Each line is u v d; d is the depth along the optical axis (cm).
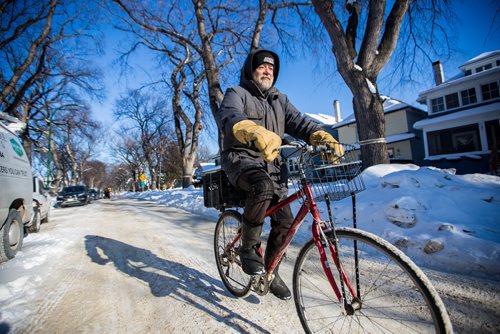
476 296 217
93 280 306
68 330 206
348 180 200
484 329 177
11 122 496
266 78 221
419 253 307
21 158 462
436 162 1944
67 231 630
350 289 156
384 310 190
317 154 183
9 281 298
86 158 5034
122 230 626
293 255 359
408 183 437
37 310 238
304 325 181
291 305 227
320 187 186
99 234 581
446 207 373
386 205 393
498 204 375
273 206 208
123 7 1170
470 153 1803
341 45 730
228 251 254
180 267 337
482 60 2033
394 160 1559
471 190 414
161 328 206
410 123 2309
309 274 187
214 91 1103
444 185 439
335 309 195
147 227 655
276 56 227
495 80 1762
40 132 2505
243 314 219
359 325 176
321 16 728
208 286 277
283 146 174
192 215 839
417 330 171
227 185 240
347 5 875
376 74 768
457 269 269
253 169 190
